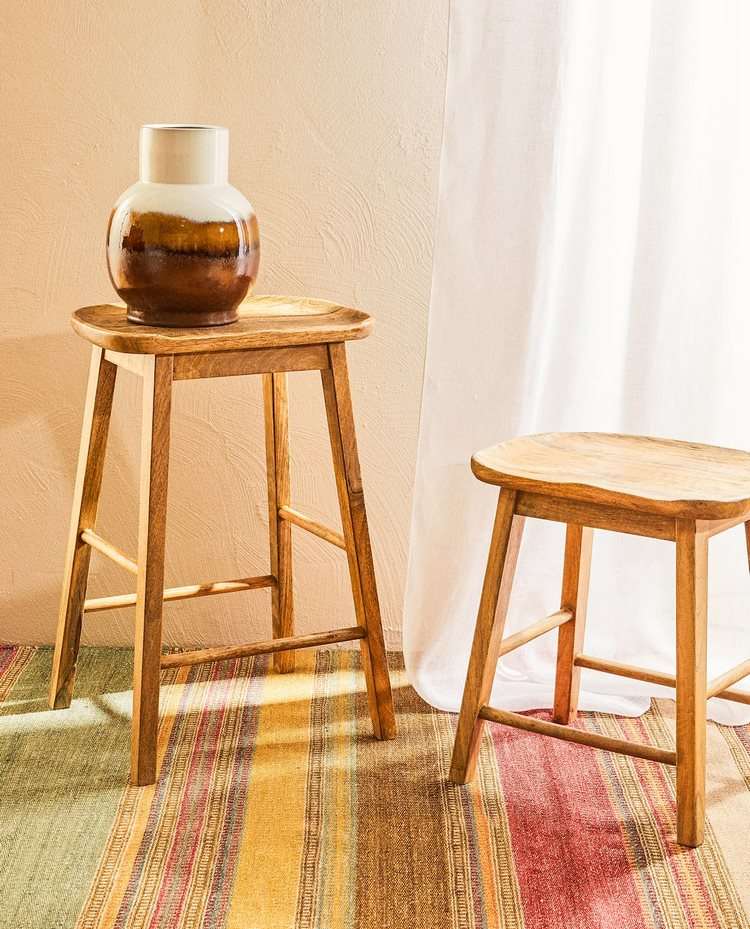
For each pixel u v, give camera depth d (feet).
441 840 5.24
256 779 5.71
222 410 7.02
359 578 6.04
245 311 6.07
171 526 7.18
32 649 7.24
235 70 6.59
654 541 6.64
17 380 6.95
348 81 6.62
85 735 6.12
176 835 5.21
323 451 7.12
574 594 6.18
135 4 6.49
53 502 7.11
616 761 6.00
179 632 7.31
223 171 5.56
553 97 6.07
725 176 6.11
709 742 6.21
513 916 4.73
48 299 6.84
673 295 6.26
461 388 6.43
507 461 5.49
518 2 5.99
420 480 6.55
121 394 6.97
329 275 6.88
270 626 7.31
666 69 5.94
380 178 6.75
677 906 4.82
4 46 6.50
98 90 6.58
